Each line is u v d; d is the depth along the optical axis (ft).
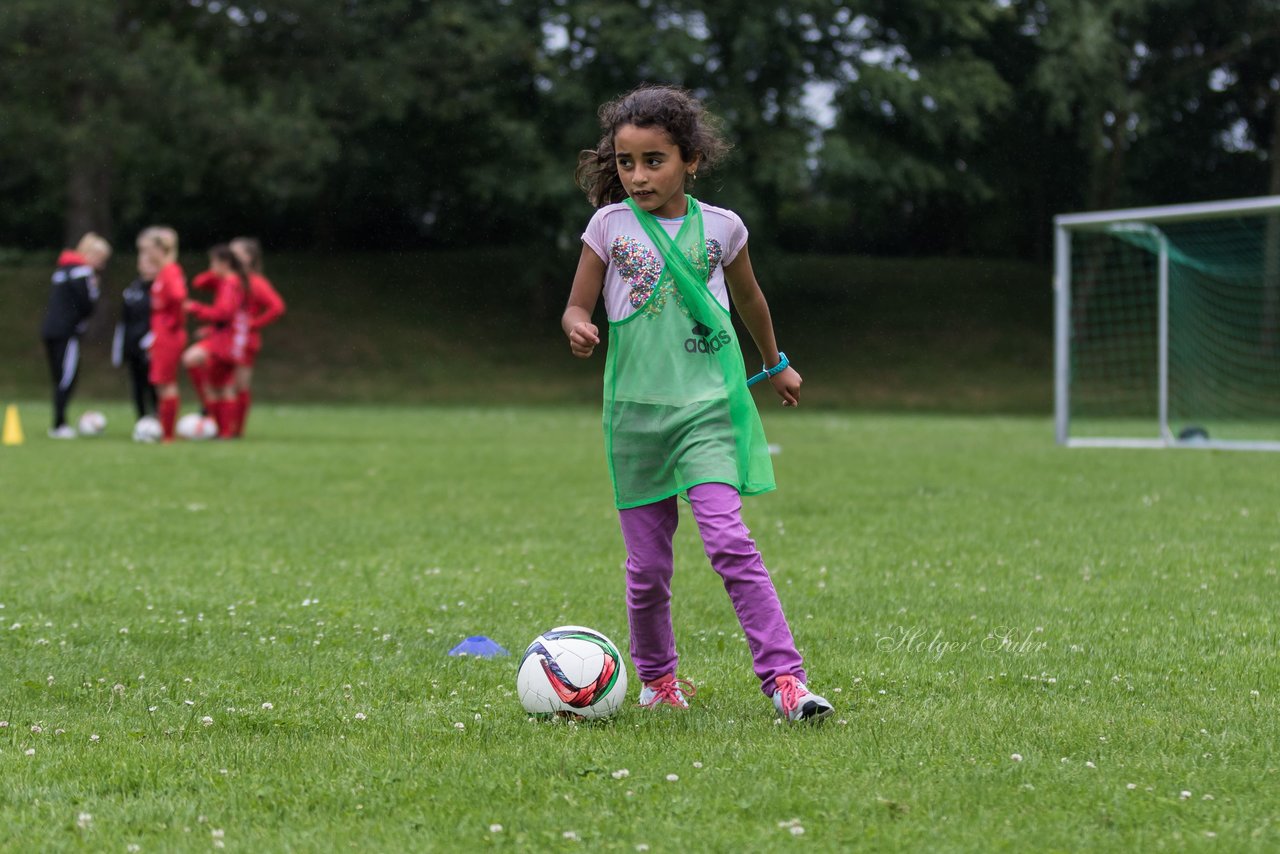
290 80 116.06
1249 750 12.79
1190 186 143.74
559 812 11.01
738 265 15.11
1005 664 17.11
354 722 14.25
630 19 117.08
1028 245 148.36
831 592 22.80
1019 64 132.87
